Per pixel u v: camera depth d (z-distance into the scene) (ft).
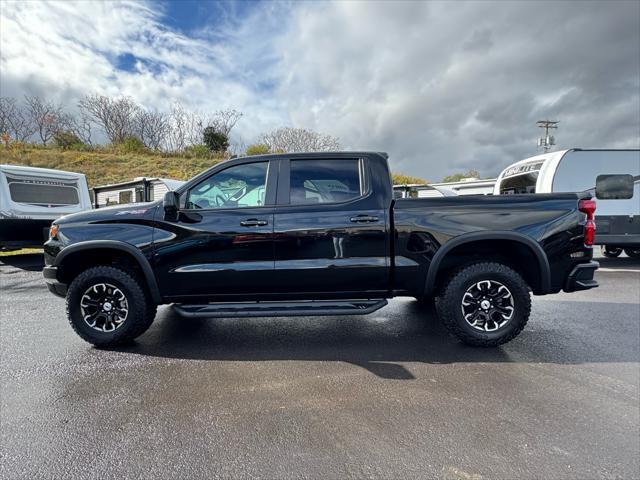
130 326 11.28
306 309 10.85
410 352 10.95
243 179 11.55
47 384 9.12
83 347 11.50
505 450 6.54
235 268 11.04
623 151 23.97
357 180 11.48
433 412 7.73
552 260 10.90
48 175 30.01
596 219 24.06
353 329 13.12
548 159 24.67
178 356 10.80
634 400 8.15
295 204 11.25
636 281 20.76
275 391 8.70
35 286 20.97
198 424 7.41
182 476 6.03
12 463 6.35
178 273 11.09
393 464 6.23
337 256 11.07
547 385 8.83
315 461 6.32
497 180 30.99
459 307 10.93
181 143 90.74
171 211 10.84
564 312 14.84
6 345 11.69
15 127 83.56
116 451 6.64
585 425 7.25
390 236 11.10
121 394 8.62
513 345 11.37
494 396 8.36
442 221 11.00
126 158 77.87
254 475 6.03
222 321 14.14
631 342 11.55
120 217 11.36
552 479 5.86
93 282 11.24
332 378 9.33
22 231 27.58
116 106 89.40
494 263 11.03
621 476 5.92
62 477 6.03
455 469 6.10
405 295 11.46
